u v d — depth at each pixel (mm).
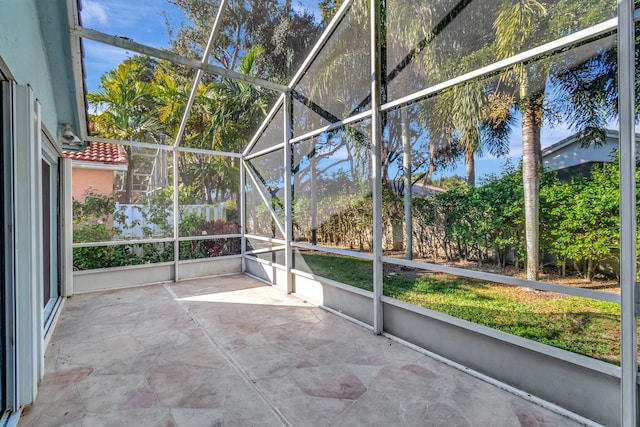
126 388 2457
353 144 4148
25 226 2297
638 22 1845
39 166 2609
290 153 5148
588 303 2232
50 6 2775
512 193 2627
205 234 6438
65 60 3420
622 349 1887
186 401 2293
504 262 2693
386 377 2596
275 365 2803
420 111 3305
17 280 2246
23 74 2438
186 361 2883
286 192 5152
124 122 6918
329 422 2066
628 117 1811
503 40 2654
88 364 2830
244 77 4543
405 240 3482
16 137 2285
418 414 2133
